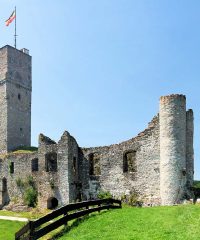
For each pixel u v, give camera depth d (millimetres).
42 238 20312
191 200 32469
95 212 26203
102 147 39938
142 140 36750
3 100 58938
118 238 18656
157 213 24406
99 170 40188
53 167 43312
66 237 19906
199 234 18578
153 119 36469
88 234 20000
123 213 24938
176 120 34219
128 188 37031
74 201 39969
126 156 38375
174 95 34562
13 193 47031
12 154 48125
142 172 36250
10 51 60312
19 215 40094
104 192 38688
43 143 42812
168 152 33844
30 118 62500
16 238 19391
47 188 41469
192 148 36469
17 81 60938
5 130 57969
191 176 35750
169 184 33375
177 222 21312
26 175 45875
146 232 19547
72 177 40375
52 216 20312
